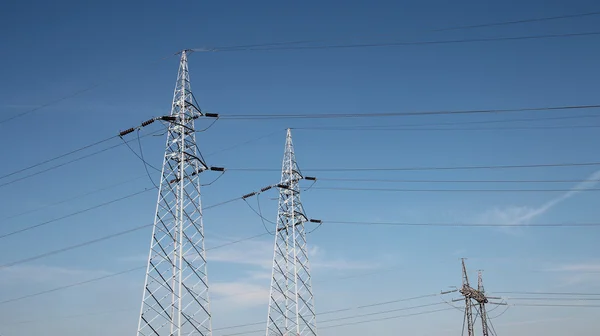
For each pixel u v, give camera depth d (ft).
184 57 180.65
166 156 166.20
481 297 308.81
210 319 157.07
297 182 229.04
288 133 232.73
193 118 174.91
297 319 210.38
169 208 161.07
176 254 155.94
